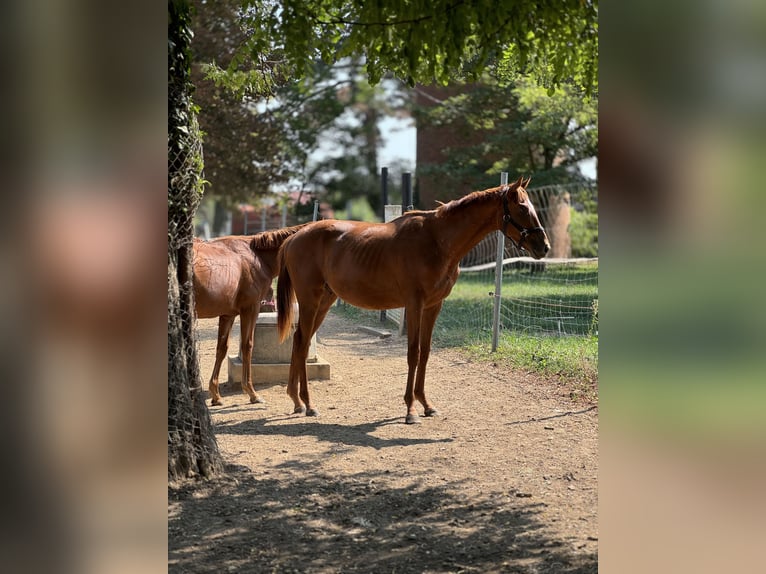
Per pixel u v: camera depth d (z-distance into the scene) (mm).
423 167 21922
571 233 20750
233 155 21938
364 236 6613
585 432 6016
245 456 5508
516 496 4605
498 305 9297
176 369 4816
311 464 5316
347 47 4703
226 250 7039
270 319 8258
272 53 6492
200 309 6793
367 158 30219
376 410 7000
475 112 20812
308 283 6840
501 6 4277
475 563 3637
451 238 6352
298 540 3941
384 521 4223
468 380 8086
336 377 8523
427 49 4742
